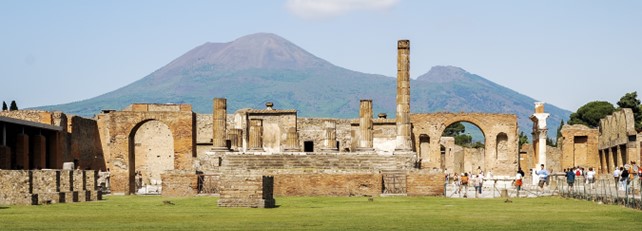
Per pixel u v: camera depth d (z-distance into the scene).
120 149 91.25
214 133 87.00
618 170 69.50
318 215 42.72
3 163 74.69
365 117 89.00
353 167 79.69
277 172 67.69
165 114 92.38
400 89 85.88
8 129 79.94
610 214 42.75
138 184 95.06
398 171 70.38
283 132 102.69
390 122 104.81
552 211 45.88
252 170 69.50
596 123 150.75
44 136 85.56
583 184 60.94
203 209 47.41
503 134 104.38
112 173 90.75
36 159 83.44
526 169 121.94
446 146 123.19
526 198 62.12
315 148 104.56
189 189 68.12
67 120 90.19
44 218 40.25
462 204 53.84
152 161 103.62
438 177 67.31
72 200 56.09
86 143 95.56
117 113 91.50
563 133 106.12
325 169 71.00
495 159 103.94
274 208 48.84
